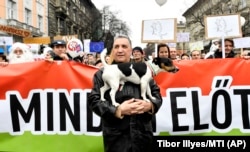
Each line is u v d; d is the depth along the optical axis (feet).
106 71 9.33
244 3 120.98
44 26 135.85
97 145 13.26
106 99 9.52
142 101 8.93
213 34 18.15
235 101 13.37
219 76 13.38
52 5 149.28
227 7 134.92
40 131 13.32
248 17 114.93
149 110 9.11
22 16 111.75
